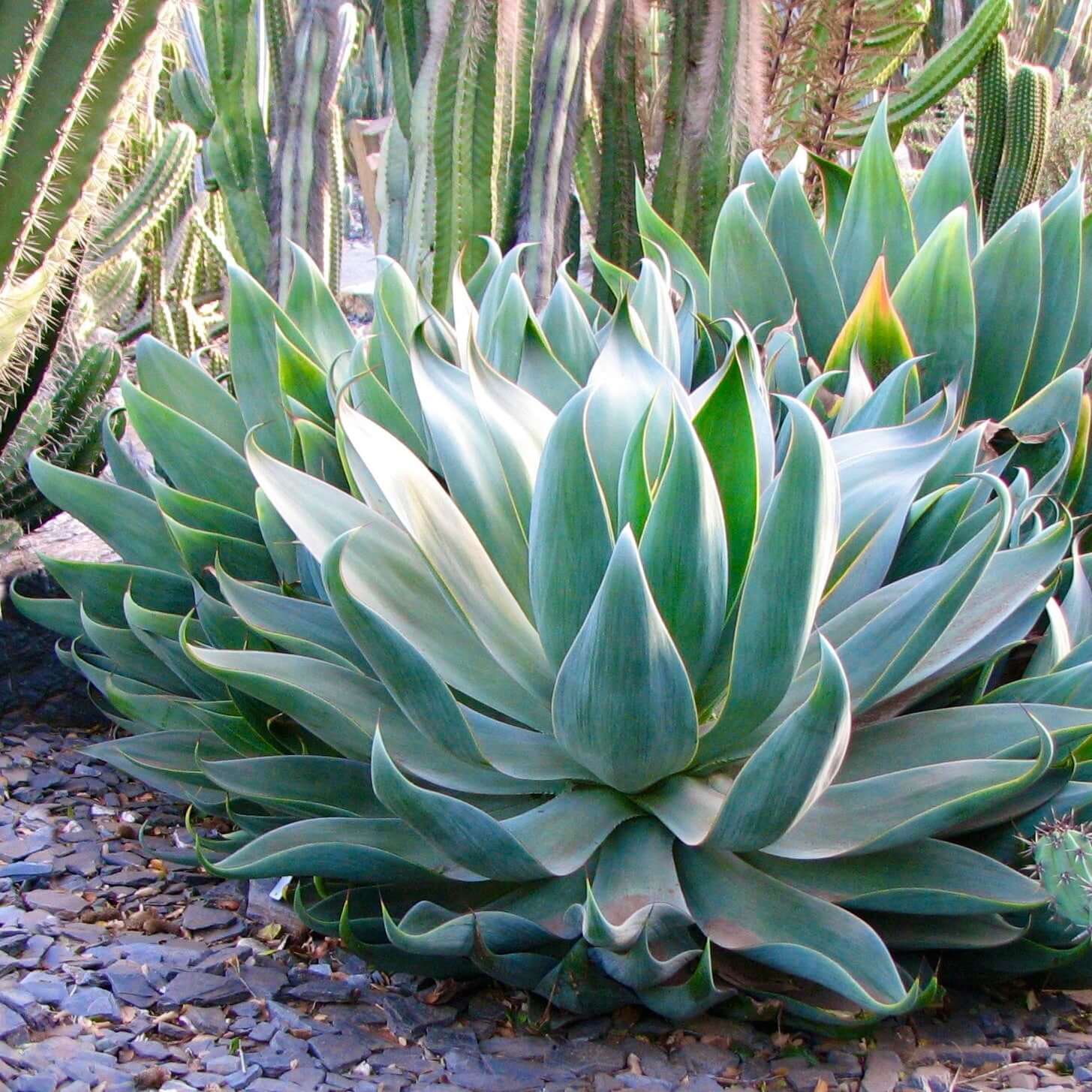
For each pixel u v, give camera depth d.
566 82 5.62
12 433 5.15
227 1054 4.16
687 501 4.12
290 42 5.77
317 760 4.34
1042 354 4.85
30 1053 4.13
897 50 7.55
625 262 6.17
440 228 5.59
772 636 4.14
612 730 4.13
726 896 4.16
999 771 4.17
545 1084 4.13
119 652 4.67
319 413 4.68
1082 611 4.50
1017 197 8.73
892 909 4.16
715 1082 4.14
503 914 4.09
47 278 4.80
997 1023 4.27
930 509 4.41
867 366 4.72
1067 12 16.83
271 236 5.82
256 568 4.64
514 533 4.38
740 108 5.85
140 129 6.36
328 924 4.24
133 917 4.43
